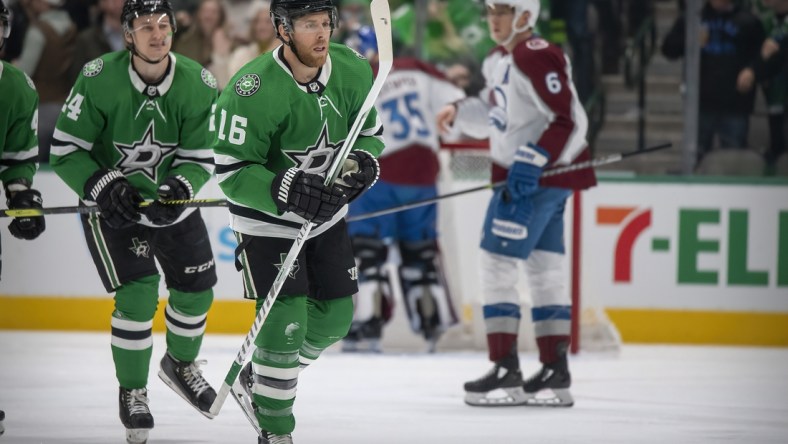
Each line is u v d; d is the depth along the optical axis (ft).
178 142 33.14
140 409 32.68
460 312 59.93
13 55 63.82
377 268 57.98
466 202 60.59
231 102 29.07
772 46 62.49
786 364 55.47
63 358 53.36
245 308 62.44
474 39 65.46
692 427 38.91
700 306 61.16
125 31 31.37
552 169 41.11
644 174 63.87
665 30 64.34
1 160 33.24
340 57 30.32
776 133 63.05
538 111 41.42
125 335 32.68
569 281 59.93
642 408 42.78
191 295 34.91
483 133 50.55
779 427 39.34
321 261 30.68
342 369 51.85
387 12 28.32
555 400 42.88
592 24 64.64
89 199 31.50
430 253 58.70
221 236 62.13
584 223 60.90
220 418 39.14
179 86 32.40
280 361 29.63
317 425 38.22
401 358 56.03
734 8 62.59
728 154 63.46
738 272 60.95
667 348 60.18
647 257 61.11
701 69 63.10
